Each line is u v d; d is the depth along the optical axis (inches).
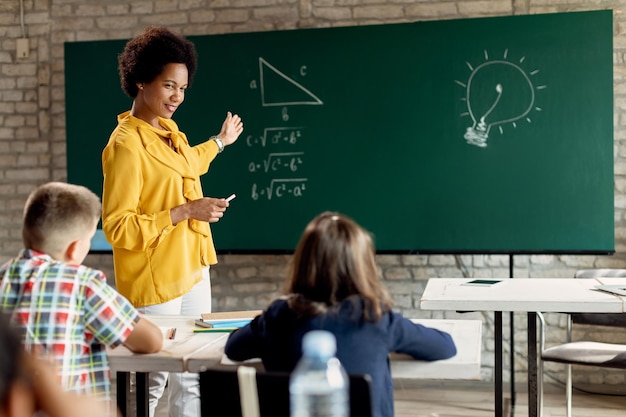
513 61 174.9
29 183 201.0
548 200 174.6
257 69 185.0
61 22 198.4
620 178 178.1
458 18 179.5
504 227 176.4
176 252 116.6
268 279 192.9
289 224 185.0
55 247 78.0
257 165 185.9
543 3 177.6
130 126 118.2
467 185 177.3
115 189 113.0
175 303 117.2
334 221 72.6
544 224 174.9
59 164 199.8
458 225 178.1
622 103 177.3
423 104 178.4
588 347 133.3
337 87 181.6
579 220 173.6
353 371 68.8
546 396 173.2
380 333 70.9
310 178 183.6
